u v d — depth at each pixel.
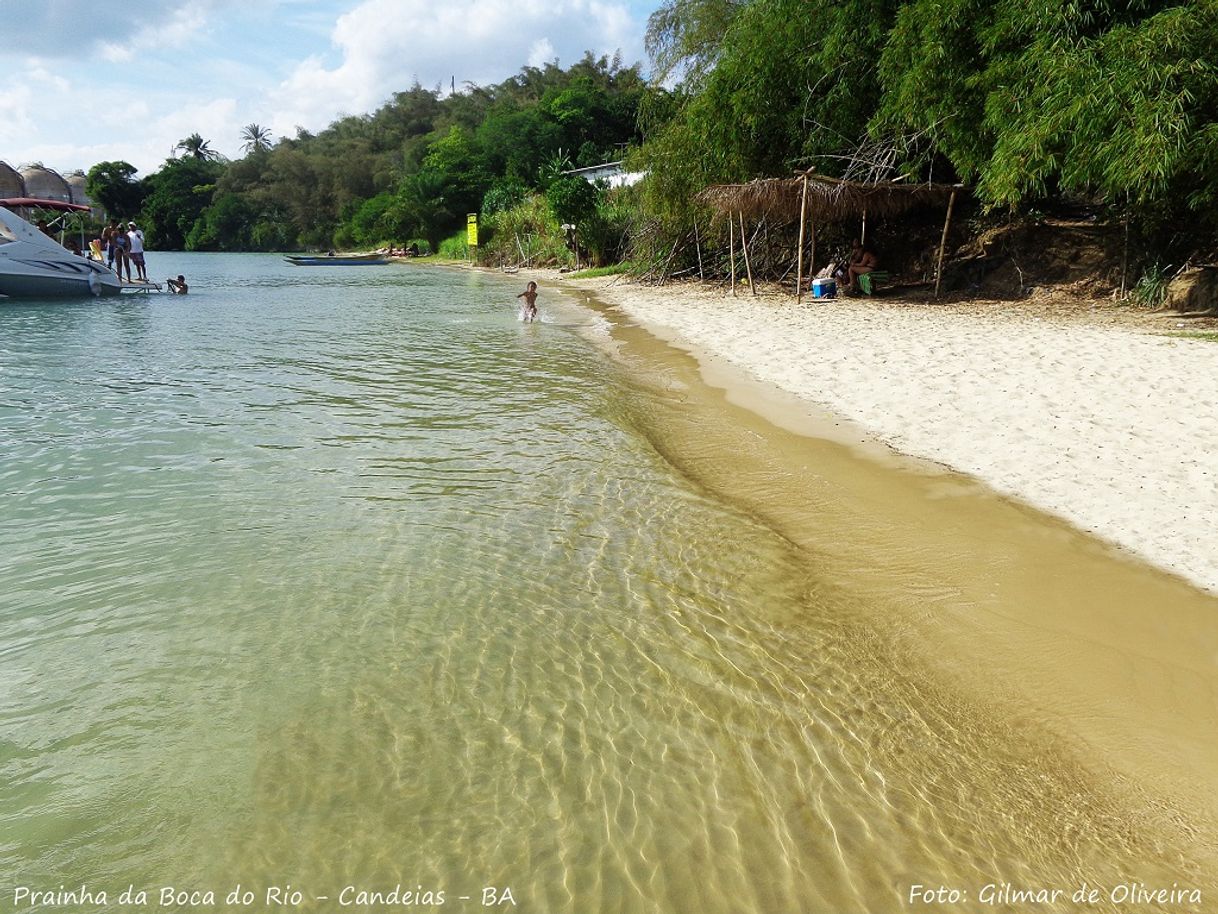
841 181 17.77
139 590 4.72
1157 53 11.86
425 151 78.19
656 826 3.03
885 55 17.02
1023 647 4.26
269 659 4.05
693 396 9.85
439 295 25.95
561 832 2.99
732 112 20.70
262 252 84.31
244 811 3.06
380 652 4.13
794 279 23.16
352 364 12.13
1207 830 3.06
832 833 3.02
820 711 3.75
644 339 14.70
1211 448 6.71
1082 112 12.60
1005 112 14.40
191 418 8.63
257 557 5.20
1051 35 13.85
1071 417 7.72
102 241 25.78
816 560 5.32
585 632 4.38
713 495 6.48
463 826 3.01
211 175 94.31
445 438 7.99
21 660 3.98
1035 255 17.80
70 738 3.44
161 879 2.75
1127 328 12.85
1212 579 4.79
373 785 3.20
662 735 3.55
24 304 20.95
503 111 72.38
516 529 5.75
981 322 14.13
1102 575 4.92
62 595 4.64
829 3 19.19
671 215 23.94
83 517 5.79
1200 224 15.00
